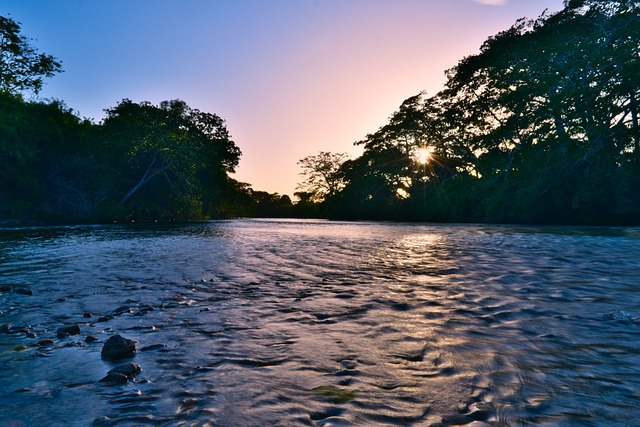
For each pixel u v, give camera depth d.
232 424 1.66
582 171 29.97
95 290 4.87
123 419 1.72
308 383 2.11
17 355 2.62
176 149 38.94
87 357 2.58
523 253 8.91
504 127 34.88
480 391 1.98
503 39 37.50
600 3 30.91
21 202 28.59
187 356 2.57
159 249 10.32
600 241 12.24
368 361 2.44
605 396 1.90
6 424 1.69
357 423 1.66
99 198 36.41
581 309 3.72
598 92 28.69
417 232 19.41
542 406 1.80
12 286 5.13
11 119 29.11
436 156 49.06
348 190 61.50
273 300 4.26
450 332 3.03
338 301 4.18
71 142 35.16
